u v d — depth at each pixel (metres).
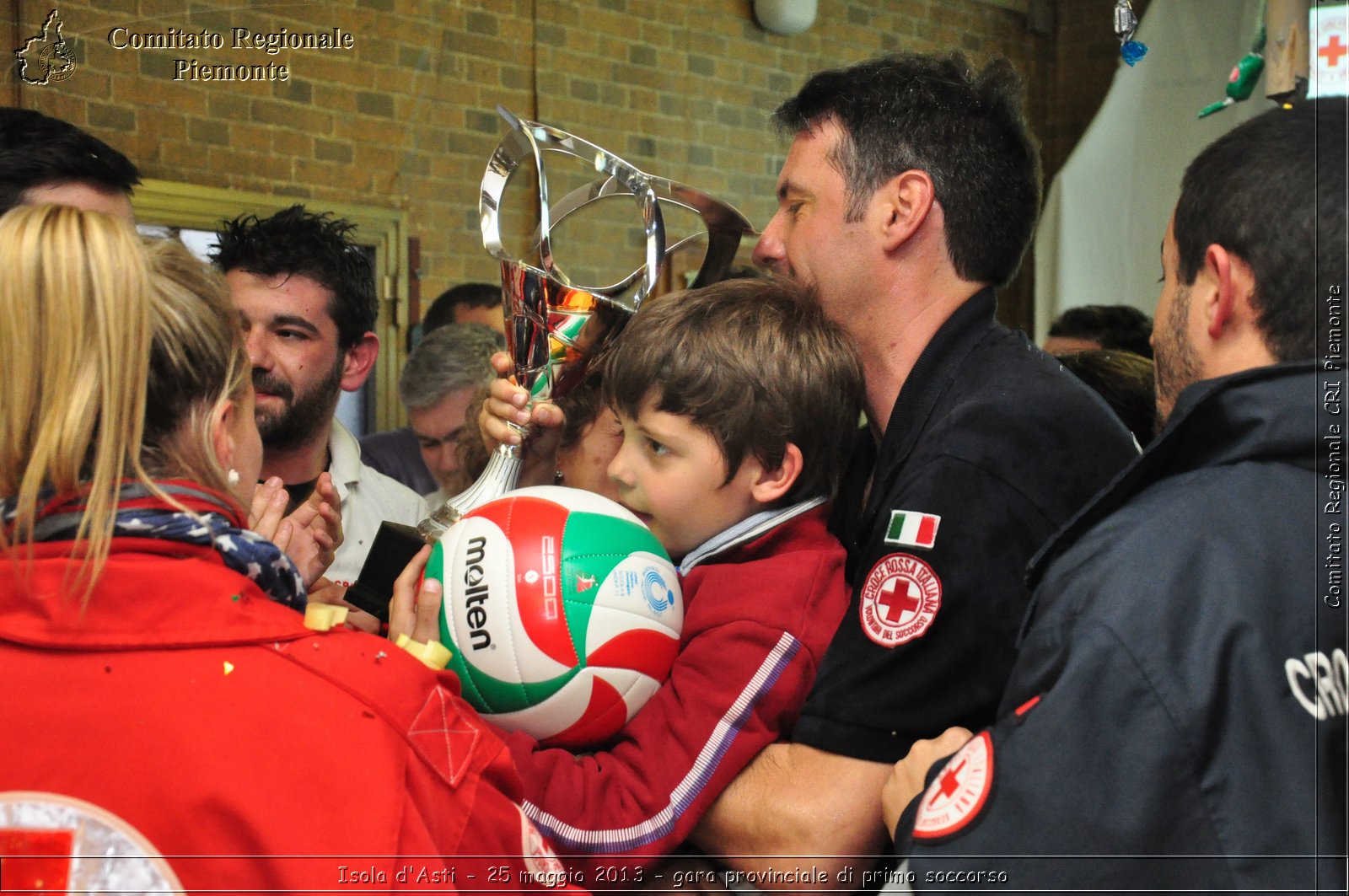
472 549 1.08
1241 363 0.87
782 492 1.21
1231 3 3.13
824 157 1.29
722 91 4.02
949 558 1.03
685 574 1.21
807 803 1.03
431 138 3.60
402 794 0.74
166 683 0.73
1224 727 0.70
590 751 1.12
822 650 1.12
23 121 1.55
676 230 3.87
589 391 1.38
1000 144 1.27
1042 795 0.71
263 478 1.81
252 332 1.71
